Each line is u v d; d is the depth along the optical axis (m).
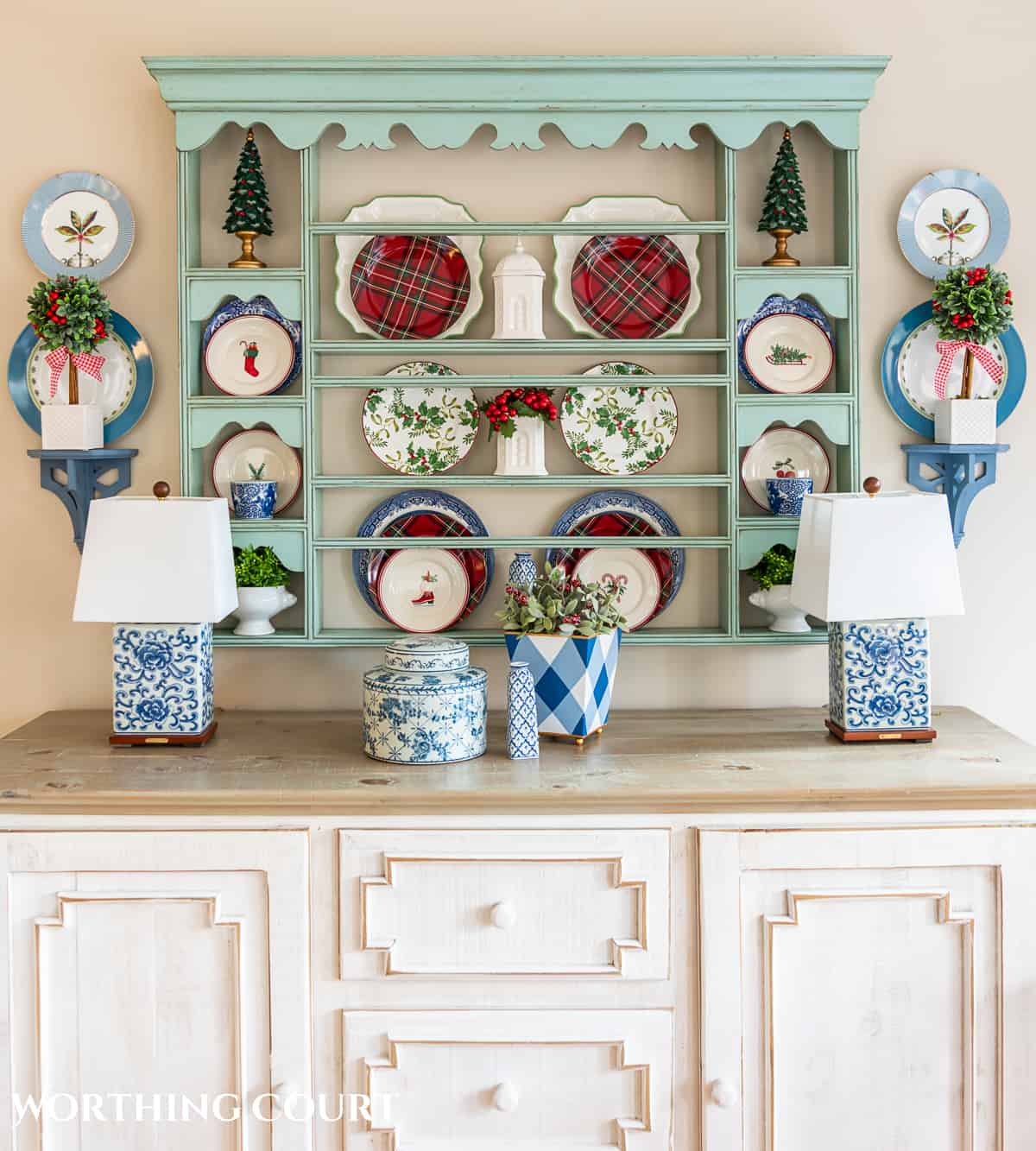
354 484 2.23
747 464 2.33
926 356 2.33
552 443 2.35
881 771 1.87
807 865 1.81
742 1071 1.83
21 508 2.33
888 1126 1.84
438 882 1.81
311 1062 1.83
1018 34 2.30
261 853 1.80
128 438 2.32
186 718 2.06
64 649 2.35
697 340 2.22
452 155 2.30
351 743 2.08
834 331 2.32
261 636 2.23
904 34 2.30
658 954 1.81
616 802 1.80
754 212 2.31
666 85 2.18
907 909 1.82
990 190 2.31
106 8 2.27
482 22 2.29
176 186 2.29
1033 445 2.34
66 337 2.20
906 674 2.04
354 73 2.17
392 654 1.98
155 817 1.80
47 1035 1.82
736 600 2.25
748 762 1.94
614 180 2.31
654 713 2.31
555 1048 1.82
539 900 1.81
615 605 2.32
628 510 2.33
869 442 2.35
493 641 2.25
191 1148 1.83
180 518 2.01
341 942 1.81
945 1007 1.83
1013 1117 1.83
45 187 2.28
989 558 2.36
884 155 2.31
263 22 2.28
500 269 2.21
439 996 1.83
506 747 2.06
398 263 2.28
